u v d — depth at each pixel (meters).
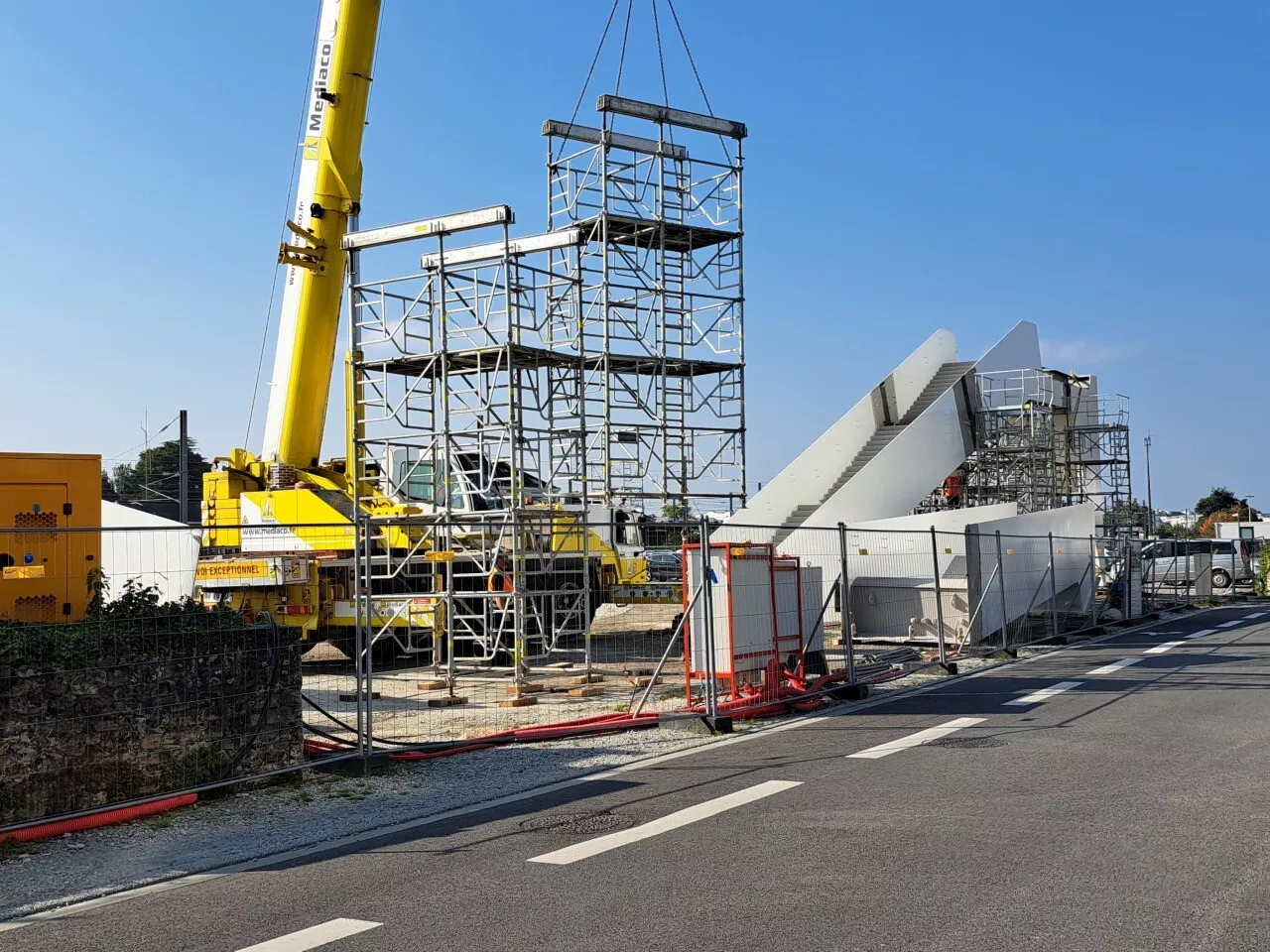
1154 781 8.16
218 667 8.91
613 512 21.69
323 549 19.59
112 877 6.73
